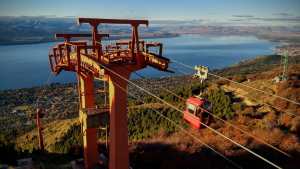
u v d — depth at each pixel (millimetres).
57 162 21359
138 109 54531
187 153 25500
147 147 27125
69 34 15344
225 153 25172
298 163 22281
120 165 13773
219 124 36000
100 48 13711
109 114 15031
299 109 38219
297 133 31078
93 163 17156
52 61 18109
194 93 59094
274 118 36281
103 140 31859
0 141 23688
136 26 13734
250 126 34875
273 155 24531
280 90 47625
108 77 13578
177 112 49094
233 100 49781
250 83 56750
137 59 13969
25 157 22016
